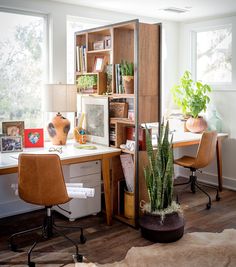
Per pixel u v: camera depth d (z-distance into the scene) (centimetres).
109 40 370
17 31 389
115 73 355
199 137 440
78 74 416
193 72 523
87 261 277
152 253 288
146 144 315
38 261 278
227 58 482
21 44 393
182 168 543
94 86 392
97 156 337
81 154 328
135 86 325
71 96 378
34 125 412
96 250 297
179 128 497
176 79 538
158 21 502
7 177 377
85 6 423
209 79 508
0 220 370
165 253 288
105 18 445
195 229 340
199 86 470
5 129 366
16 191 295
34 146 373
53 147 367
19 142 353
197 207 405
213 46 498
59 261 278
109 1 398
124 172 357
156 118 344
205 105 472
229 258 280
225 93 476
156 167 306
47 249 299
